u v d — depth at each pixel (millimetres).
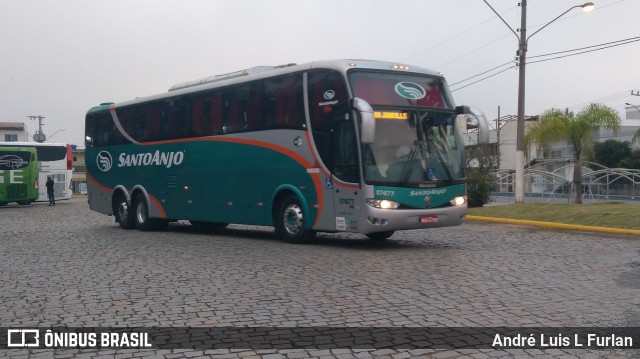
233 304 8164
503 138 64375
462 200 13797
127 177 20359
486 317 7270
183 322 7258
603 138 57312
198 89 17500
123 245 15414
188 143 17781
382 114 13102
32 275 10875
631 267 10875
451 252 13055
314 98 13961
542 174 32625
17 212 32375
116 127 20875
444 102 14031
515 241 15250
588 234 17062
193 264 11797
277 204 15164
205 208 17203
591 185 35156
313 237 14977
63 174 44906
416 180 13164
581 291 8734
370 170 12820
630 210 19172
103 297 8789
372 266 11148
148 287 9477
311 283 9539
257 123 15523
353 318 7305
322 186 13766
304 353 6000
